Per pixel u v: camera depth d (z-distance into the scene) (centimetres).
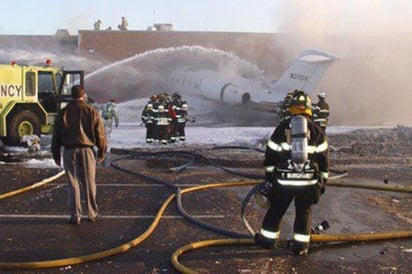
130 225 620
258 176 952
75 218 618
